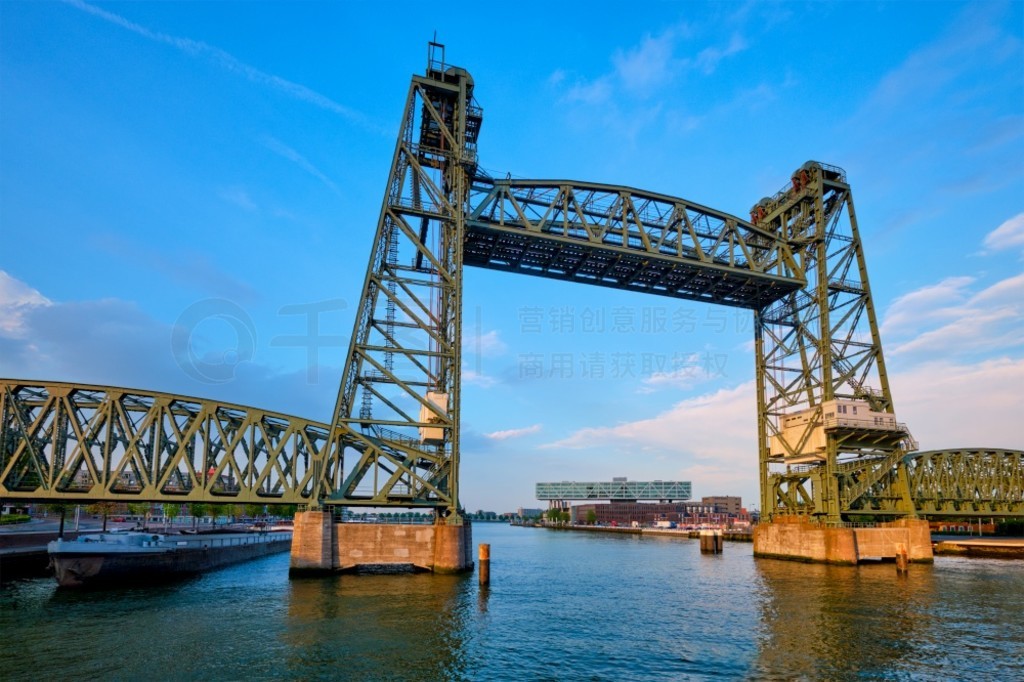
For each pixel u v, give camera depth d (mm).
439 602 38656
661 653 28672
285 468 50750
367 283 52375
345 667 25344
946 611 38656
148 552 48062
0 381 46312
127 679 23438
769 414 75562
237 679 23672
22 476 46531
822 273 70188
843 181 74062
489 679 24547
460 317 53750
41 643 28219
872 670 26281
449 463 51844
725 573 60969
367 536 49000
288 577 49000
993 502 78312
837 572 59594
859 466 70438
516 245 60906
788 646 30031
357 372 51406
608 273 66562
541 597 43562
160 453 47719
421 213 54625
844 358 70125
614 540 144875
